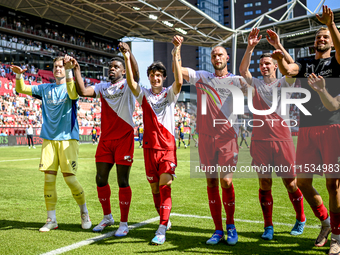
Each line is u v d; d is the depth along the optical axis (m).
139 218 3.70
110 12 28.34
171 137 3.16
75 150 3.42
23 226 3.38
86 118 30.31
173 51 2.96
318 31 2.88
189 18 27.75
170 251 2.63
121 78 3.41
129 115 3.35
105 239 2.96
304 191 2.86
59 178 6.97
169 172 3.03
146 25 31.11
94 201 4.66
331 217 2.63
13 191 5.35
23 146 21.36
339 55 2.62
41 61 36.03
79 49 39.69
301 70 2.96
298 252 2.62
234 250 2.67
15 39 33.53
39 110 28.67
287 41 28.38
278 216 3.74
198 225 3.42
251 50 3.04
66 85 3.38
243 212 3.90
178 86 3.04
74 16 34.22
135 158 12.09
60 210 4.10
